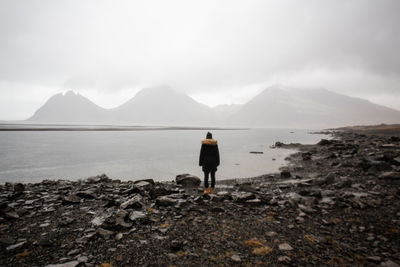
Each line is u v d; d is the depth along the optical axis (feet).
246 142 169.48
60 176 50.24
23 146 115.34
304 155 77.77
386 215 20.94
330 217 20.85
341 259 13.47
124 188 32.86
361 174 42.19
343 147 89.10
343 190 31.50
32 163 67.00
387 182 34.22
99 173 53.72
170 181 44.60
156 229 17.54
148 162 70.18
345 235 16.98
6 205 21.59
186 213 21.29
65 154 87.61
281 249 14.58
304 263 12.97
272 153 97.55
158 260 13.11
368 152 71.77
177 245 14.42
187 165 65.05
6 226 18.24
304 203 24.88
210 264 12.76
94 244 15.06
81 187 36.04
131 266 12.46
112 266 12.37
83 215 21.36
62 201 25.54
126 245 14.93
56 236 16.33
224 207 23.68
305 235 16.87
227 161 74.18
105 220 18.17
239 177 49.26
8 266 12.26
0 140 153.89
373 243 15.57
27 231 17.26
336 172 46.11
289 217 20.90
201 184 40.65
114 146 123.44
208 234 16.83
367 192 29.37
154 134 284.61
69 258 13.11
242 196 25.93
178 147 119.85
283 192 32.81
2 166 61.77
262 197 26.63
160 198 24.27
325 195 28.84
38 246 14.69
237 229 17.85
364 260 13.41
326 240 15.97
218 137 242.78
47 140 158.92
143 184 35.70
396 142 103.50
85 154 88.69
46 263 12.61
